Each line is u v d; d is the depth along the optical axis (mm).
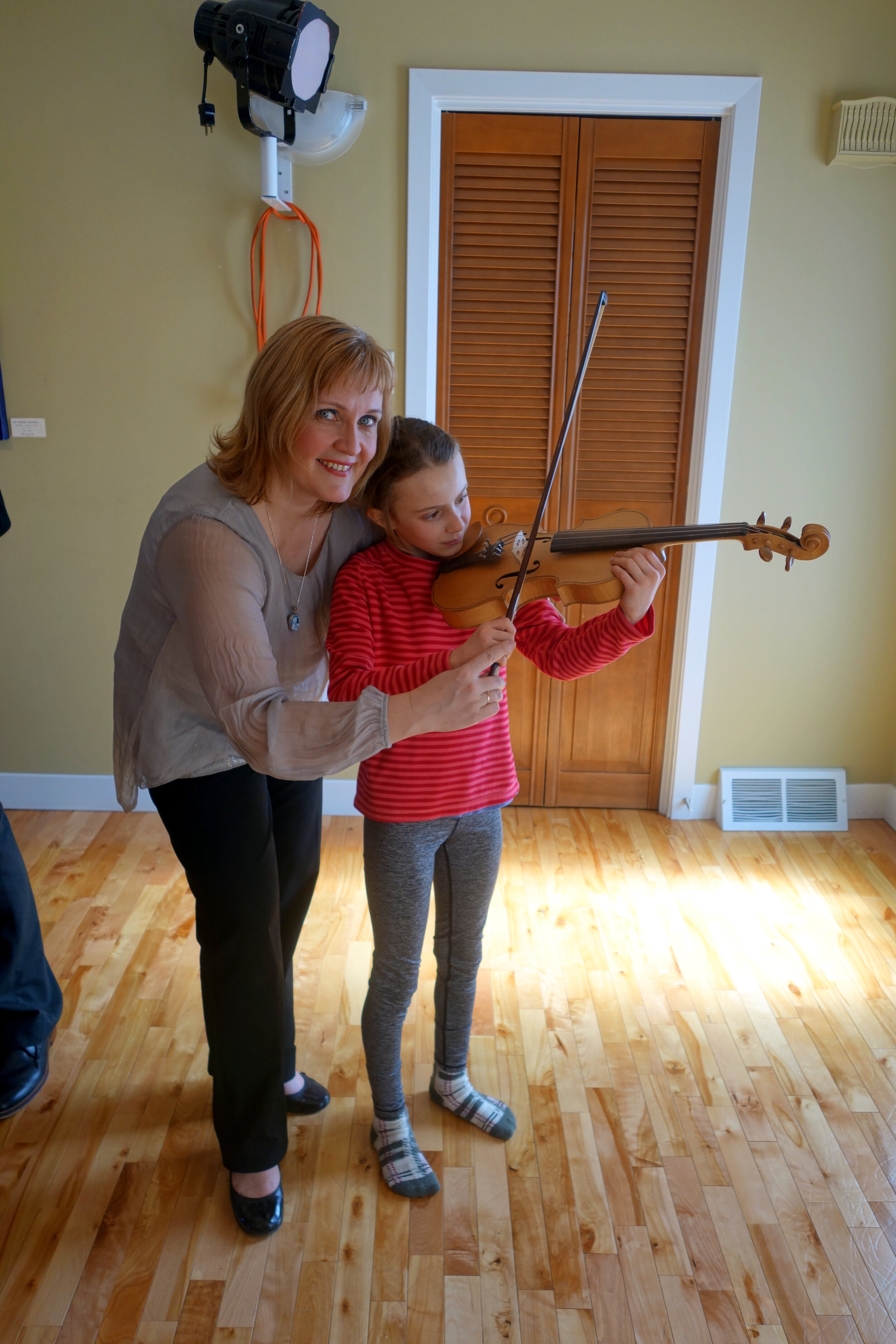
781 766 2996
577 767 3061
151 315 2596
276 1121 1524
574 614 2977
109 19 2387
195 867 1384
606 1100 1845
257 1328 1397
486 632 1200
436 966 2055
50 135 2465
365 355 1188
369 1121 1789
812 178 2510
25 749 2959
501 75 2422
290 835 1560
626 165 2549
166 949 2285
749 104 2443
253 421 1220
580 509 2824
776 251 2562
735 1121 1802
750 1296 1462
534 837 2896
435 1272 1489
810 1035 2037
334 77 2438
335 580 1436
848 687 2922
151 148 2477
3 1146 1713
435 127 2508
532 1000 2131
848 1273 1502
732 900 2562
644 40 2422
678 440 2746
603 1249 1534
